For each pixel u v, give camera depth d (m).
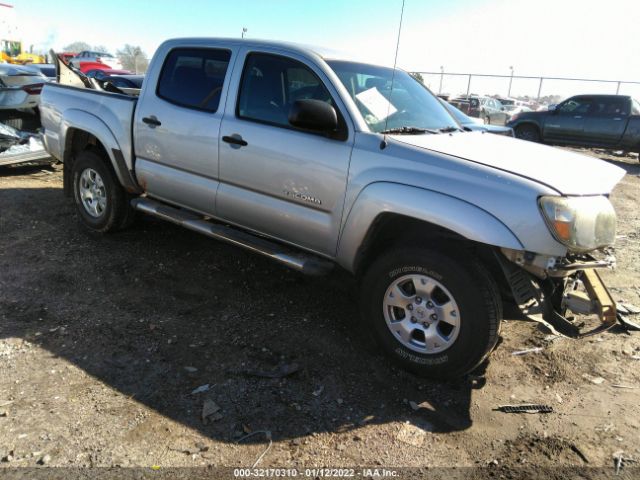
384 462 2.45
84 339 3.34
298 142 3.46
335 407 2.83
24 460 2.32
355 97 3.42
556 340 3.71
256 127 3.69
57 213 5.89
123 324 3.56
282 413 2.75
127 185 4.73
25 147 7.36
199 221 4.24
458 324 2.92
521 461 2.50
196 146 4.06
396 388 3.04
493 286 2.86
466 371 2.99
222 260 4.79
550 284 3.02
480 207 2.78
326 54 3.69
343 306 4.04
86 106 4.95
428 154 3.00
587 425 2.79
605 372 3.32
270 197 3.70
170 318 3.69
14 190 6.75
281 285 4.34
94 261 4.59
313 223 3.47
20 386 2.84
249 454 2.44
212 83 4.07
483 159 3.00
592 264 2.92
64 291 4.00
